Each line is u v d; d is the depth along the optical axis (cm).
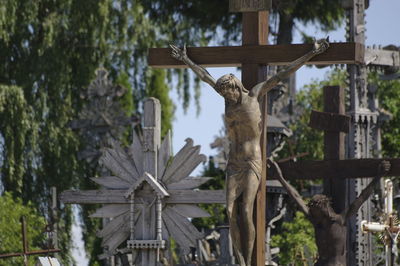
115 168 2384
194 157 2350
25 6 3966
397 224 2067
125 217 2375
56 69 3956
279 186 2769
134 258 2375
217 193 2330
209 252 3222
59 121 3925
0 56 4009
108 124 3164
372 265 2578
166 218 2355
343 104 2125
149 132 2370
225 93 1794
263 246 1830
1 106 3806
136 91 4184
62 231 3697
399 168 2005
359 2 2895
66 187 3878
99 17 4044
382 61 2927
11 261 3011
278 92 3102
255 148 1805
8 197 3281
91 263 3600
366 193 2016
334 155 2083
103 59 4078
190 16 3906
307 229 3272
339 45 1820
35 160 3903
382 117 3412
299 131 4072
